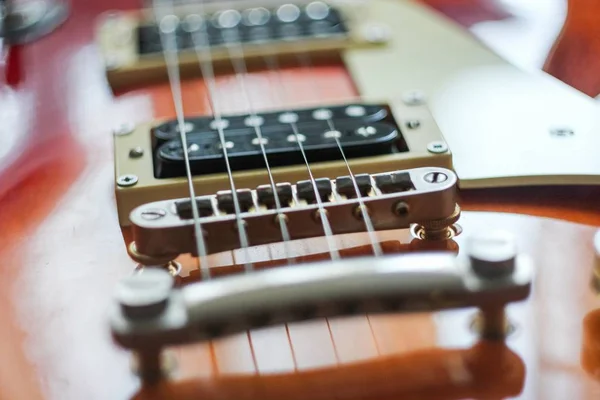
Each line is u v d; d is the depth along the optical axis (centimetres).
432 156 34
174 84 42
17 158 37
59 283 31
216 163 34
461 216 33
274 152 34
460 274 27
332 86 41
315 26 46
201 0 50
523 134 36
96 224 34
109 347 29
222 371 28
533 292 30
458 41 44
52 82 43
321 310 27
